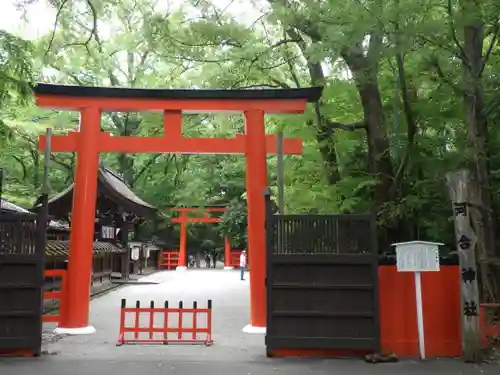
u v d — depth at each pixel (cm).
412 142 1052
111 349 869
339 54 1018
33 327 811
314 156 1427
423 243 790
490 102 997
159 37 1366
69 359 787
